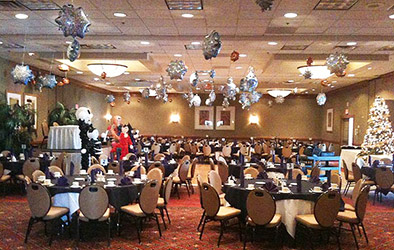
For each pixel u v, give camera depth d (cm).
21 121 1051
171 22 724
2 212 689
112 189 541
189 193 886
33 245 514
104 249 503
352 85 1634
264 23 721
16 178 890
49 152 1047
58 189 541
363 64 1108
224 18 689
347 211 553
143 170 698
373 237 576
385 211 755
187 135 2245
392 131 1230
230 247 517
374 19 681
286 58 998
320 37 820
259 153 1505
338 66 721
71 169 664
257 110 2212
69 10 426
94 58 1034
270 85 1744
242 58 1099
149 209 536
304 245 530
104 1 600
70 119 1408
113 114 2291
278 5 607
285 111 2202
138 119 2275
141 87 1931
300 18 682
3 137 1024
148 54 1040
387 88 1305
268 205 482
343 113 1788
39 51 1033
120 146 1157
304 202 532
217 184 668
